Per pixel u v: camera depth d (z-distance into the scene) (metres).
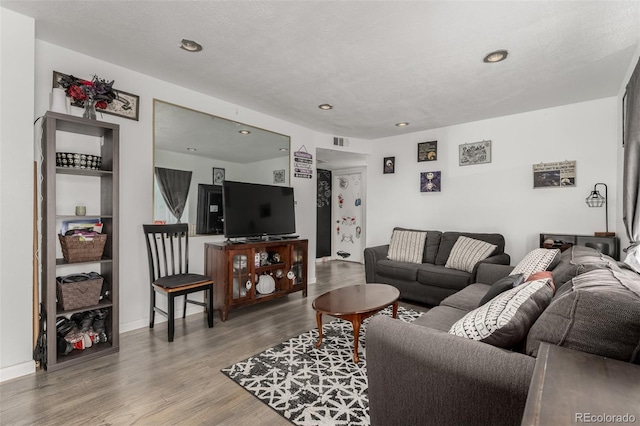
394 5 1.86
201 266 3.46
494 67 2.66
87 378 2.05
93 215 2.45
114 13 2.00
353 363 2.28
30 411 1.71
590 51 2.38
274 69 2.76
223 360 2.32
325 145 4.97
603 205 3.37
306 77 2.91
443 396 1.11
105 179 2.56
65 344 2.25
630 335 0.90
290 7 1.90
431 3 1.83
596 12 1.89
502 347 1.20
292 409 1.75
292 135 4.47
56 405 1.77
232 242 3.47
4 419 1.65
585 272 1.65
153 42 2.35
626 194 2.29
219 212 3.60
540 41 2.24
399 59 2.54
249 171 3.90
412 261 4.10
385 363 1.26
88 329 2.41
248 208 3.66
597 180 3.41
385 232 5.22
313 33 2.18
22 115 2.06
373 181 5.39
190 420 1.66
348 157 5.83
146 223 2.96
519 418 0.94
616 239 3.11
